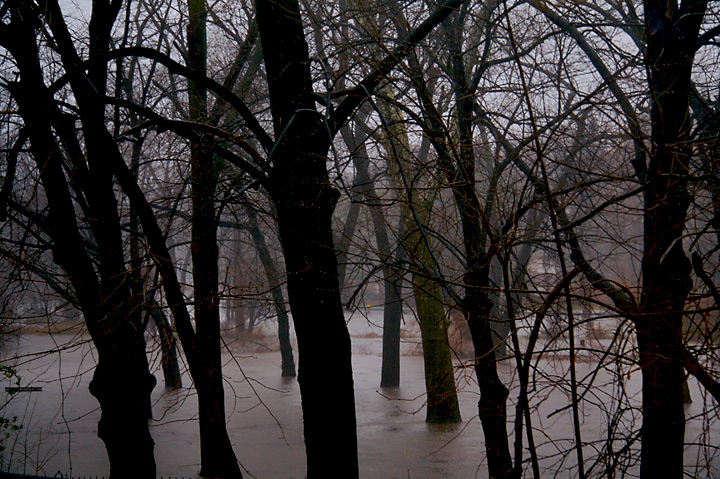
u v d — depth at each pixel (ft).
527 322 21.29
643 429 20.94
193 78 27.07
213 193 29.91
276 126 26.96
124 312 25.05
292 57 26.99
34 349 82.38
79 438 50.01
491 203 28.81
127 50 26.94
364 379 89.15
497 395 28.19
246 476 39.93
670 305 19.38
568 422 49.96
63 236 25.41
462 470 42.24
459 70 36.42
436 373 57.11
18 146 25.75
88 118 26.00
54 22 26.30
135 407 25.26
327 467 24.81
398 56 24.52
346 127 62.85
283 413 63.77
